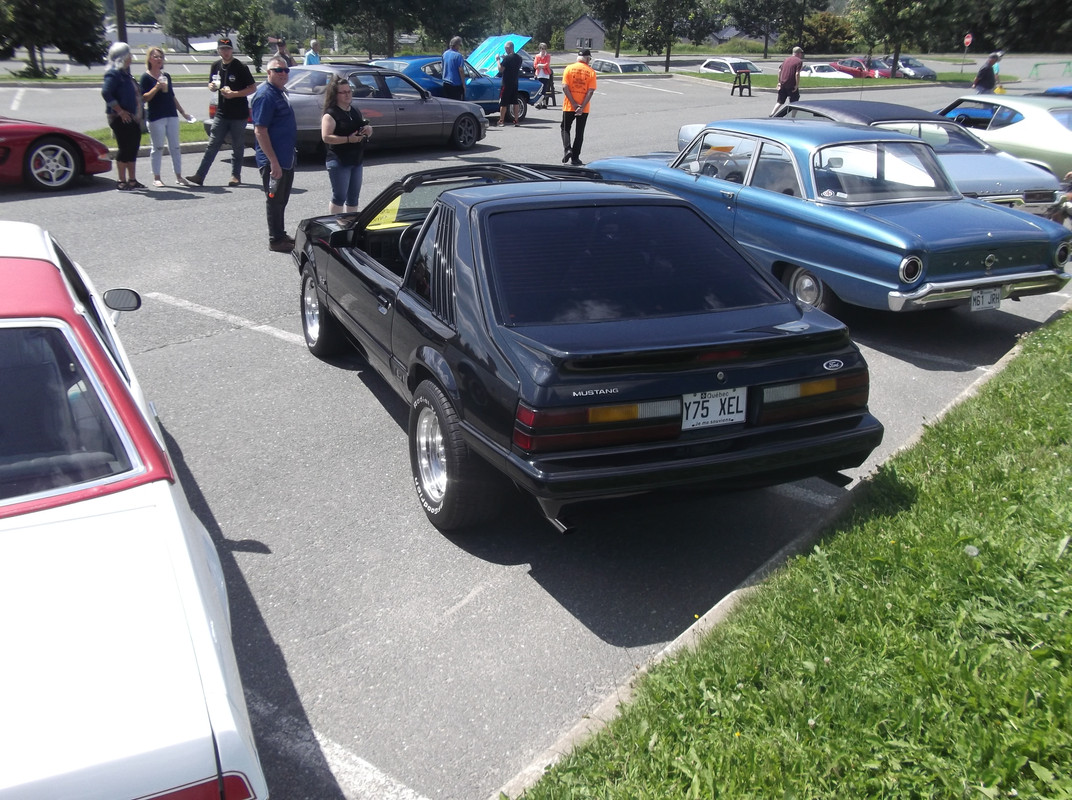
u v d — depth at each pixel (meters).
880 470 4.54
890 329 7.64
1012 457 4.54
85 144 12.04
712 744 2.73
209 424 5.63
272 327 7.41
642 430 3.60
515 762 2.98
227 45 11.99
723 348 3.66
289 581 4.02
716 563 4.17
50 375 2.80
